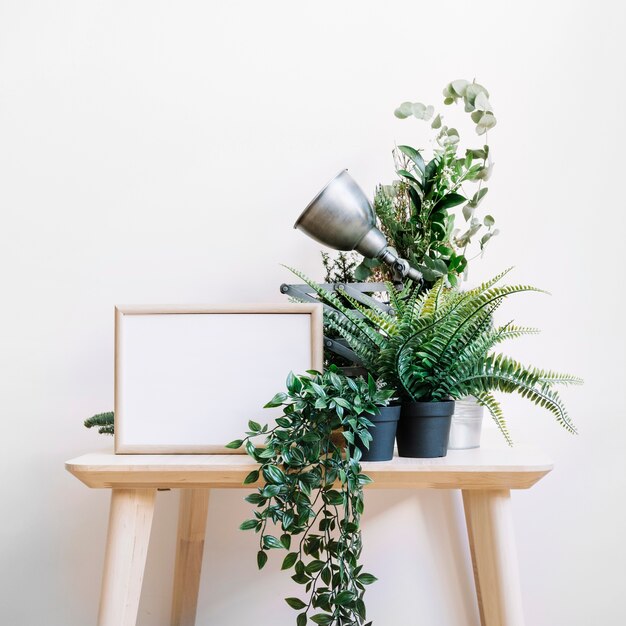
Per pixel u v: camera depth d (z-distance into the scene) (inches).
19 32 55.5
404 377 35.6
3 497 53.6
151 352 37.9
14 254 54.5
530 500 52.1
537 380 35.7
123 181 54.7
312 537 32.7
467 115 53.8
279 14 55.0
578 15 54.2
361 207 39.9
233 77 54.9
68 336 54.2
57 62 55.4
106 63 55.3
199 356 37.8
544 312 52.9
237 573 52.4
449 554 51.9
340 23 54.7
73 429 53.9
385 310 39.7
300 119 54.5
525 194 53.4
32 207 54.7
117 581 34.7
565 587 51.5
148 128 54.9
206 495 49.1
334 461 32.5
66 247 54.6
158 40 55.2
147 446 37.2
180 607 49.4
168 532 53.1
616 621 51.1
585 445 52.0
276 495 32.3
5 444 53.8
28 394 54.0
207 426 37.3
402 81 54.4
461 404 39.3
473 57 54.3
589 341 52.6
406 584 51.8
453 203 41.4
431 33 54.6
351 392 33.5
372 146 54.1
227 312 37.9
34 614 53.1
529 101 53.9
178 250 54.4
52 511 53.6
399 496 52.2
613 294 52.7
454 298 36.6
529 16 54.4
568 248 53.1
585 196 53.3
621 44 53.9
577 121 53.7
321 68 54.6
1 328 54.3
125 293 54.4
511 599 34.5
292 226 54.0
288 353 37.6
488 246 53.2
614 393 52.2
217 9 55.1
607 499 51.7
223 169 54.6
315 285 37.6
